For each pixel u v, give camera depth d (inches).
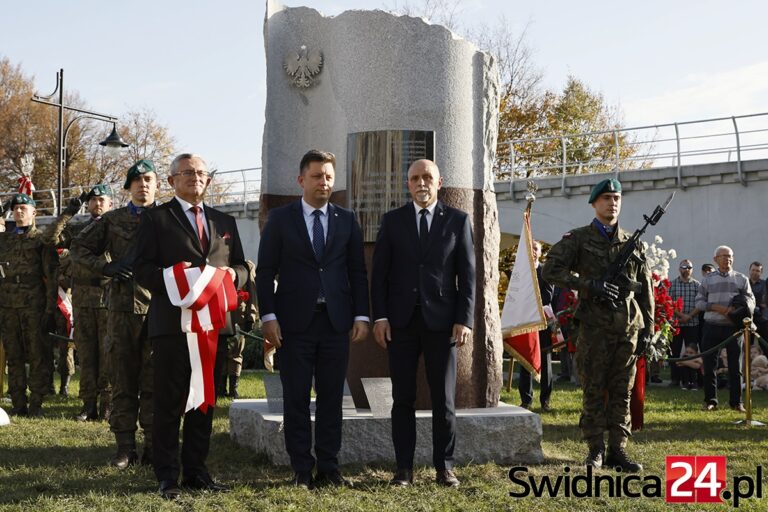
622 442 243.6
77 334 346.3
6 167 1838.1
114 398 243.9
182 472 211.9
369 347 265.7
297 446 212.7
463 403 265.1
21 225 363.3
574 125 1443.2
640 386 321.1
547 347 396.8
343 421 241.3
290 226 217.8
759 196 741.9
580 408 397.1
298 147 289.1
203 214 213.8
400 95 268.2
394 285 220.7
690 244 776.3
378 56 270.1
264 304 213.9
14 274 356.5
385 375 264.1
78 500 194.9
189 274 200.7
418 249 220.1
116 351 243.0
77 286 346.6
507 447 247.0
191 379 199.9
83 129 1831.9
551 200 864.3
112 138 707.4
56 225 345.1
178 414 206.4
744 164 743.1
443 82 270.5
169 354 204.1
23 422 327.9
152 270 202.8
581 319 247.0
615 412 245.0
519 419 248.5
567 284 243.8
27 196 365.1
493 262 277.1
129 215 259.4
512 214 889.5
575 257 250.7
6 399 409.7
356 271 221.9
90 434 295.0
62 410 377.1
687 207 778.8
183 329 199.9
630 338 243.4
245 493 202.5
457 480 217.9
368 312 221.3
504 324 338.3
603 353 243.4
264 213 285.9
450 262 220.8
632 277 247.1
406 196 264.5
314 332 214.4
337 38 279.0
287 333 214.2
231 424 279.6
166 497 198.2
